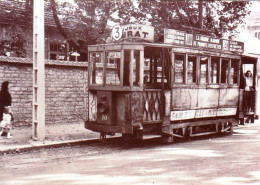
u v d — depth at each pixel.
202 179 7.85
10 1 22.80
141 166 9.14
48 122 17.05
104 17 22.48
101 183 7.48
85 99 18.45
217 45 15.63
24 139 12.79
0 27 21.41
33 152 11.23
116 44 12.04
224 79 15.64
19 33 21.50
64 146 12.29
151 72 13.04
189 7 22.62
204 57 14.41
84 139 13.04
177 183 7.51
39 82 12.43
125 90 11.73
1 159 10.13
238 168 8.93
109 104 12.06
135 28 12.25
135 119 11.73
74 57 24.41
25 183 7.50
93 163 9.53
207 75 14.64
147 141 13.73
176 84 13.12
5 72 15.32
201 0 21.73
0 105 13.31
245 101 17.06
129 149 11.91
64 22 23.97
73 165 9.29
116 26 12.72
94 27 22.45
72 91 17.89
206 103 14.65
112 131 11.88
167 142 13.55
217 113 15.28
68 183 7.49
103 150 11.71
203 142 13.59
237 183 7.55
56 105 17.30
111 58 12.20
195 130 14.63
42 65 12.49
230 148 12.02
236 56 16.27
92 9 22.52
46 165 9.31
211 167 9.04
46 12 23.91
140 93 11.85
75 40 22.89
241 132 16.91
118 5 22.33
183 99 13.47
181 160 9.91
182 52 13.31
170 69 12.85
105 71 12.32
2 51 20.47
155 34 21.94
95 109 12.77
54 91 17.16
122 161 9.79
